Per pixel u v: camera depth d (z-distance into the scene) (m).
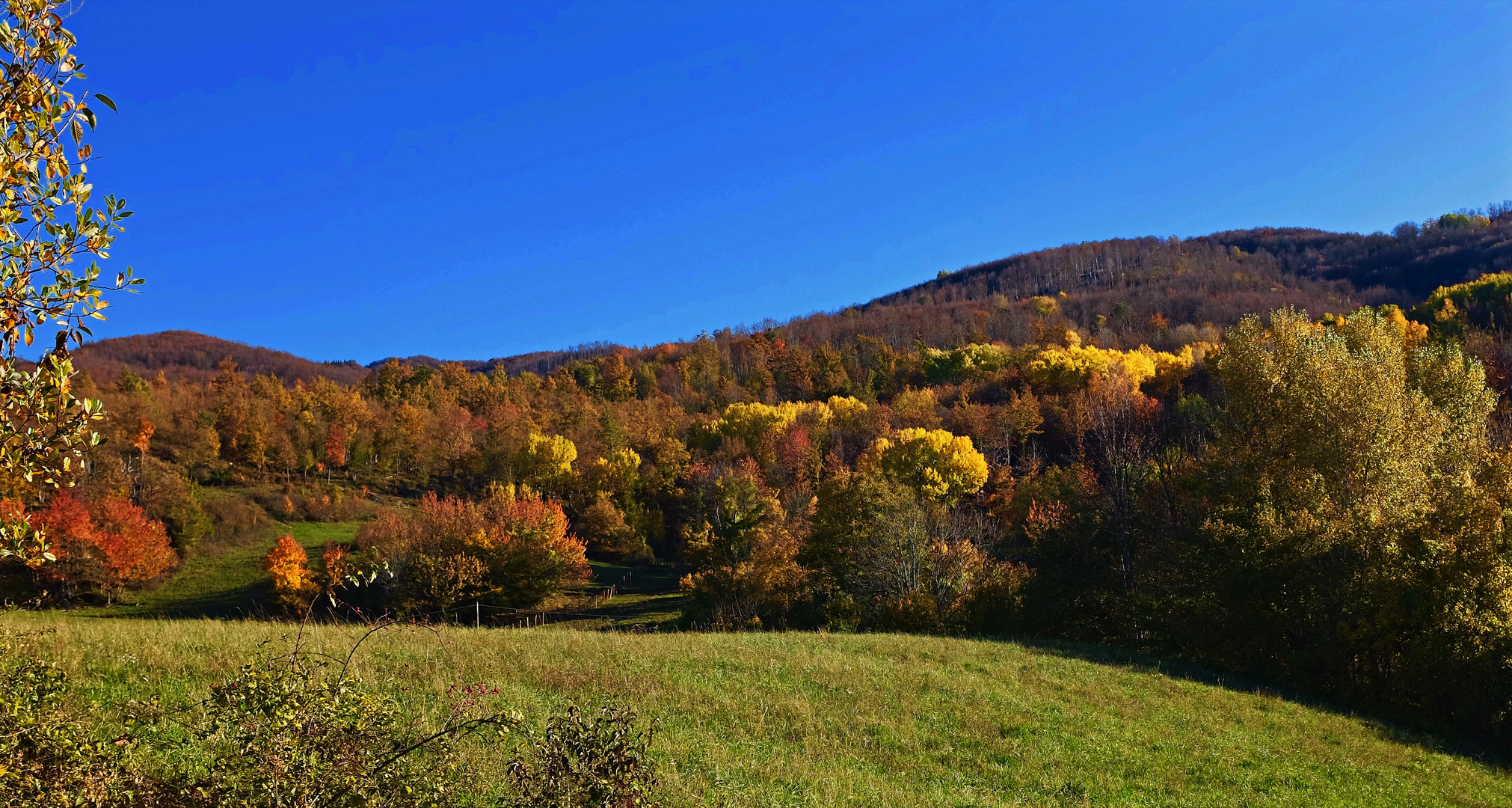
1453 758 18.56
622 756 5.80
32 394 4.71
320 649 14.59
